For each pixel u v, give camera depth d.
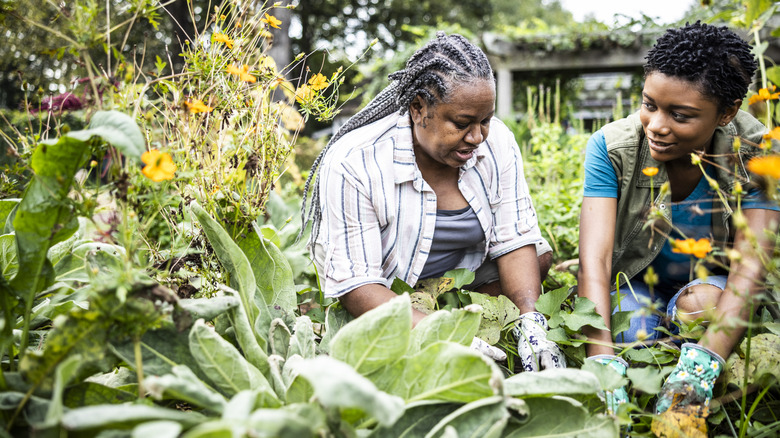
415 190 1.77
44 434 0.98
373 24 19.38
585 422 1.22
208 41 1.65
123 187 1.17
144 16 1.31
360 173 1.71
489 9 21.39
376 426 1.24
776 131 1.37
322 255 1.87
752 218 1.63
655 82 1.53
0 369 1.15
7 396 1.11
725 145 1.68
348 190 1.71
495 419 1.15
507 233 1.89
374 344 1.22
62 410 1.03
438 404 1.23
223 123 1.68
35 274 1.29
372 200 1.72
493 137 1.90
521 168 1.94
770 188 1.33
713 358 1.44
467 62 1.54
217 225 1.52
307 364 1.02
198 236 1.73
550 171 3.80
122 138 1.10
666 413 1.32
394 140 1.75
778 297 1.61
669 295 1.98
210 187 1.65
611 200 1.81
